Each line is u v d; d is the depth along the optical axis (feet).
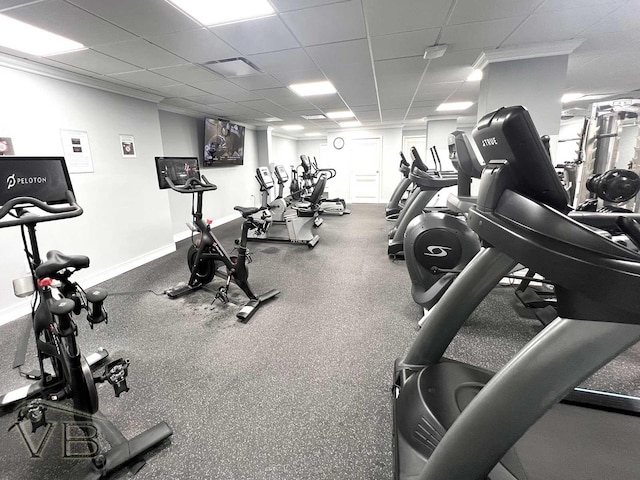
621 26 8.55
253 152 29.43
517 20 8.09
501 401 2.53
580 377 2.31
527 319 8.30
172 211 19.17
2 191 5.24
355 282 11.53
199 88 13.82
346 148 32.76
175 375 6.44
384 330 8.04
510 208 2.80
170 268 13.66
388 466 4.36
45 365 6.93
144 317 9.01
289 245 17.04
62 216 5.58
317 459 4.50
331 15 7.41
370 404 5.51
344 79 13.08
